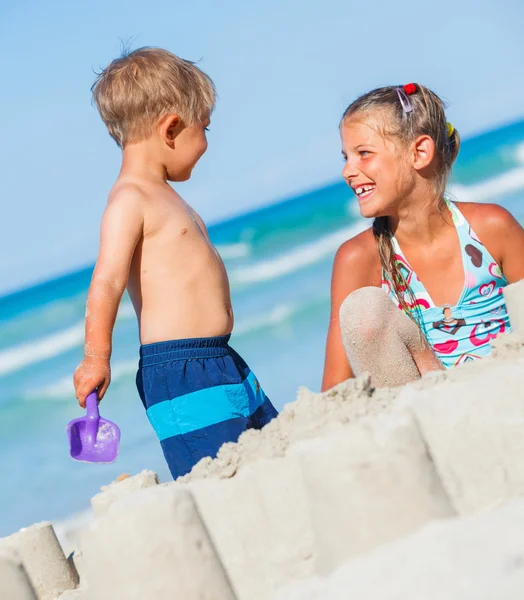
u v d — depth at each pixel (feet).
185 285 21.63
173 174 23.47
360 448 10.52
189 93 23.31
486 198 143.43
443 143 21.49
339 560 10.50
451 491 11.45
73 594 18.21
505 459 11.48
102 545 11.07
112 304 20.43
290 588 10.92
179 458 20.59
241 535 12.01
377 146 21.01
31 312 132.87
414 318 21.94
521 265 21.94
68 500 55.62
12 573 13.41
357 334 17.26
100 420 19.42
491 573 8.87
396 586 9.21
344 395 13.07
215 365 21.33
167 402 20.85
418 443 10.77
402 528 10.37
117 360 96.22
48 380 110.22
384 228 22.12
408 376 17.65
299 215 138.51
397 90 21.26
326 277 122.31
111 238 20.97
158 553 11.00
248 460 12.44
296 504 11.78
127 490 18.04
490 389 11.80
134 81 22.65
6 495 59.67
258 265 133.28
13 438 84.84
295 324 99.35
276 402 65.36
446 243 21.72
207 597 11.08
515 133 143.33
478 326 21.83
